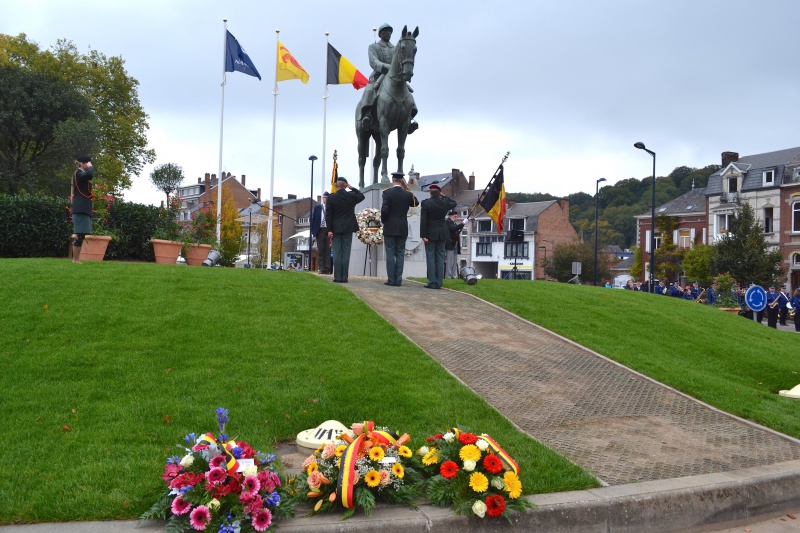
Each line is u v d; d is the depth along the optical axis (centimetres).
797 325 2678
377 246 1730
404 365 798
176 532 379
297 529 398
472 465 436
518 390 776
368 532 407
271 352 803
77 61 4559
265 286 1173
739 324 1500
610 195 12494
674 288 3250
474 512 420
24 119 3906
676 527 479
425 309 1166
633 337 1143
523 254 7525
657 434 664
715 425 714
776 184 5234
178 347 797
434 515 424
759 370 1060
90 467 482
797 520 514
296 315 987
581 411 723
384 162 1702
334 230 1357
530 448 577
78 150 3853
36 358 729
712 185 5809
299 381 714
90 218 1317
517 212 7688
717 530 491
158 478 463
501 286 1501
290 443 593
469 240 8062
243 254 6838
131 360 743
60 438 541
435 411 658
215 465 403
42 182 4069
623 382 852
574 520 449
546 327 1122
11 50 4278
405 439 487
